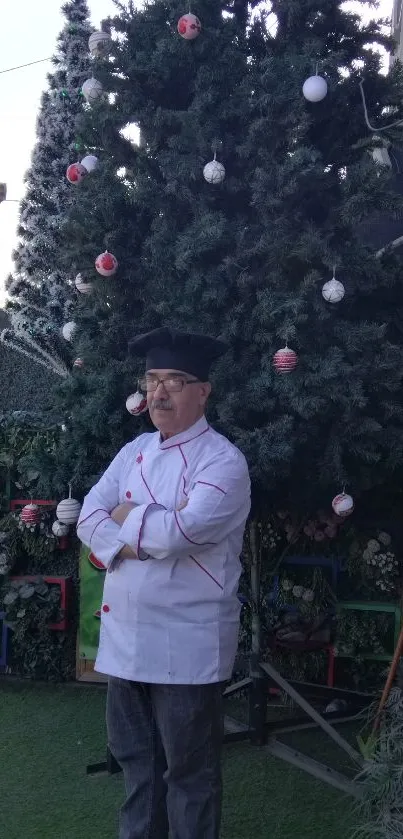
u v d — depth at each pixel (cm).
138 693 226
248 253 278
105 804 299
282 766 332
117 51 296
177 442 228
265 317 276
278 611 412
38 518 427
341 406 286
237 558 229
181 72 296
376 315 315
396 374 290
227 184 289
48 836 275
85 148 332
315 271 274
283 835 278
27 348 702
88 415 301
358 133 310
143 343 230
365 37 312
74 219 299
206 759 218
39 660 439
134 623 217
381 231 423
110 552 222
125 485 237
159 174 305
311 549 418
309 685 387
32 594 438
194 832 215
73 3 657
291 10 292
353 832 277
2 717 387
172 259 289
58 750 347
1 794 306
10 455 454
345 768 333
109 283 297
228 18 297
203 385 231
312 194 294
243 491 221
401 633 331
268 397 289
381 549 410
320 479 303
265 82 274
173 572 214
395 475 357
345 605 403
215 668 215
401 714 298
